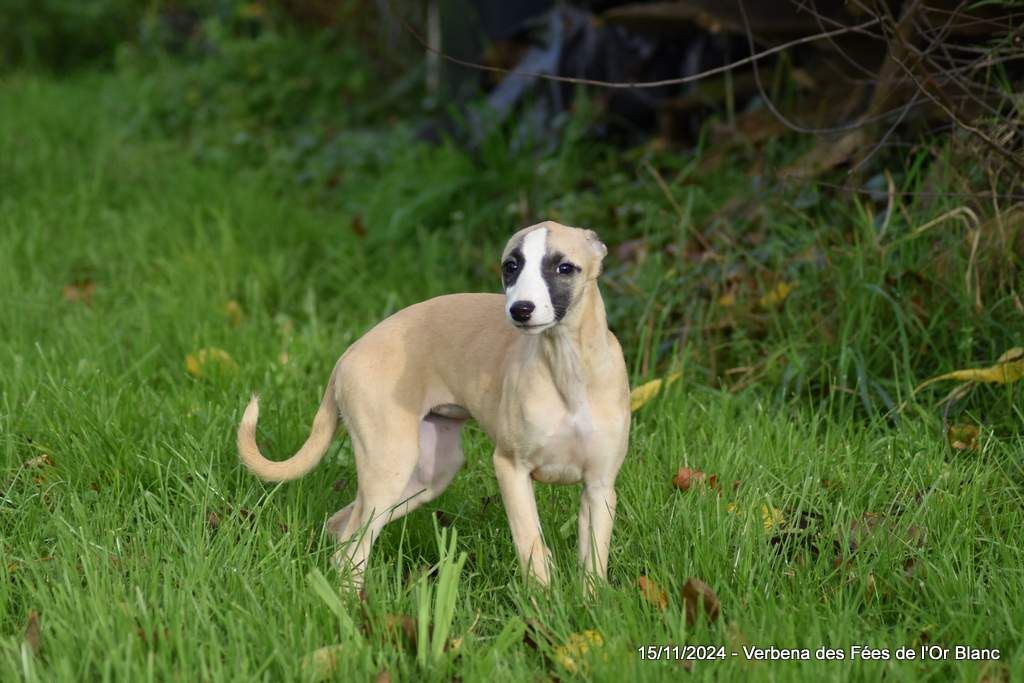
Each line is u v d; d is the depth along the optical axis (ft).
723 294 34.06
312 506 25.23
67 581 20.24
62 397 28.43
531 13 56.34
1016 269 30.07
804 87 43.32
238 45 72.84
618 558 22.99
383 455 22.74
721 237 34.71
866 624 20.16
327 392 23.89
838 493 25.30
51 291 39.75
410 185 48.60
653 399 30.01
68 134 65.16
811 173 35.83
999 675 18.25
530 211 44.50
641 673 18.22
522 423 21.45
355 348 23.47
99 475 25.48
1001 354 28.76
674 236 37.37
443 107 61.72
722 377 32.58
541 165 46.34
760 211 36.40
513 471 21.94
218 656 18.31
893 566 21.97
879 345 30.07
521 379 21.44
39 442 27.20
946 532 22.94
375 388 22.82
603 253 21.43
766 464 25.96
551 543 24.16
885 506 24.59
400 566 21.39
